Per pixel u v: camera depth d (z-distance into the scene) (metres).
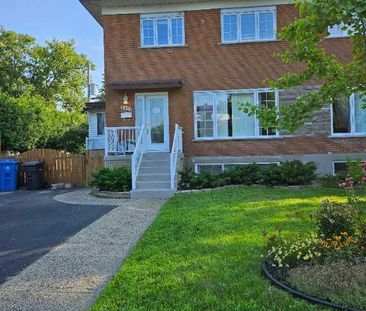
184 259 6.41
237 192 13.42
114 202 13.35
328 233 6.18
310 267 5.46
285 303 4.56
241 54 17.84
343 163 17.52
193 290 5.09
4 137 24.20
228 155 17.91
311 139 17.61
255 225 8.38
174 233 8.18
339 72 5.65
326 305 4.47
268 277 5.34
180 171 15.82
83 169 20.25
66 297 5.32
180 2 17.89
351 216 6.32
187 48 18.05
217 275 5.57
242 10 17.80
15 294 5.47
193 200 12.21
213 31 17.95
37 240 8.52
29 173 19.38
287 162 15.77
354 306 4.42
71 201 14.14
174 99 18.08
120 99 18.19
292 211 9.69
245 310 4.45
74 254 7.32
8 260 7.13
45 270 6.46
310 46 5.69
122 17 18.23
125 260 6.71
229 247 6.86
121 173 15.32
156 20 18.14
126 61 18.20
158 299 4.89
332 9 4.68
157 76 18.12
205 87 17.98
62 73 47.44
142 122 18.06
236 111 17.95
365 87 5.57
